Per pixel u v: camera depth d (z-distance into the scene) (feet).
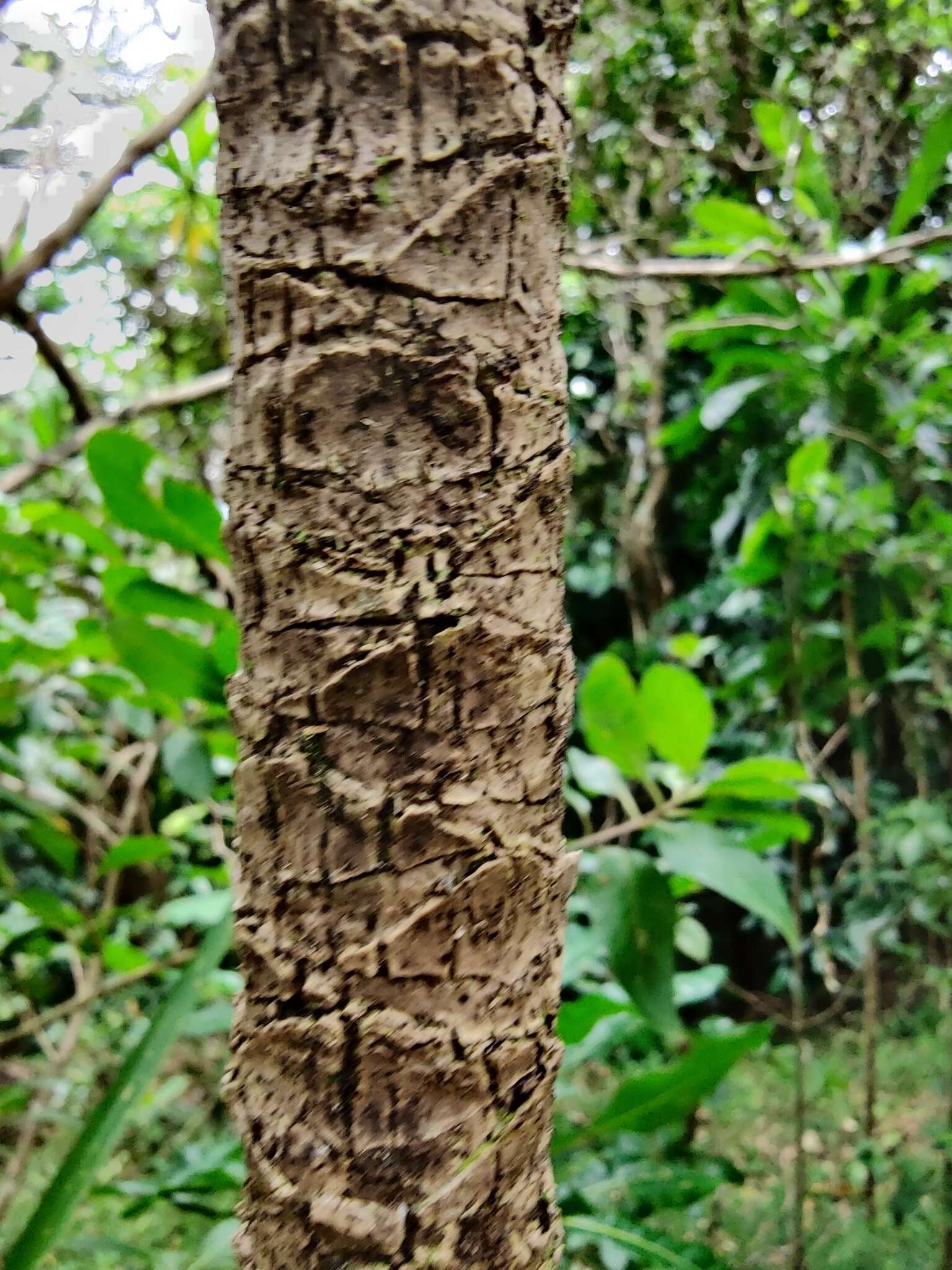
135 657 2.92
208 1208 3.46
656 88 7.85
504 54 1.56
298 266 1.54
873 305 5.41
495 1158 1.60
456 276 1.55
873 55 7.00
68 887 8.79
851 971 10.41
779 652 6.43
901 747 9.51
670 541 11.16
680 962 11.96
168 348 6.12
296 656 1.57
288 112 1.54
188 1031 3.91
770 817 3.26
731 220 5.15
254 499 1.61
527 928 1.66
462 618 1.55
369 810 1.54
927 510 5.93
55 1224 1.97
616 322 9.68
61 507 3.90
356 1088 1.55
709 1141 7.59
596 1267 4.22
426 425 1.54
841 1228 6.37
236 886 1.69
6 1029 7.82
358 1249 1.53
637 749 3.15
